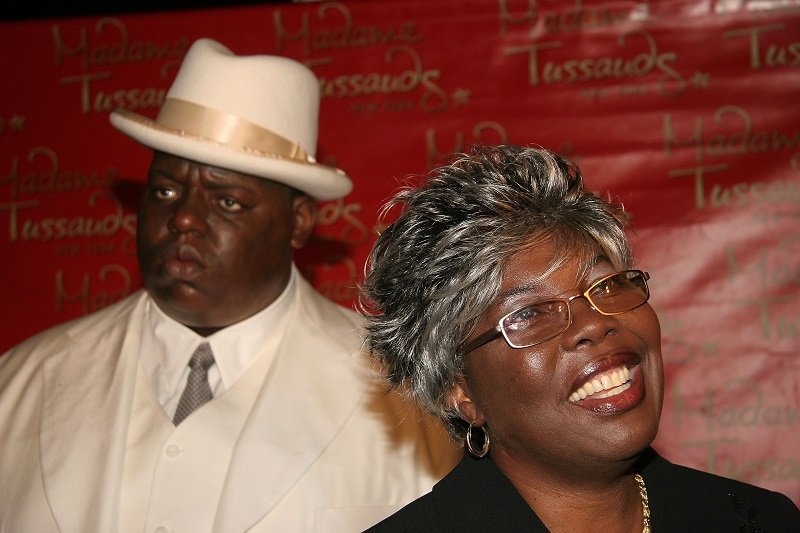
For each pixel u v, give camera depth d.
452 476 1.93
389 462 2.87
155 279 2.87
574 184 1.84
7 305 4.35
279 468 2.79
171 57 4.41
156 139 2.87
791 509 1.94
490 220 1.75
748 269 4.04
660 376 1.79
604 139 4.15
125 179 4.38
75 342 3.12
